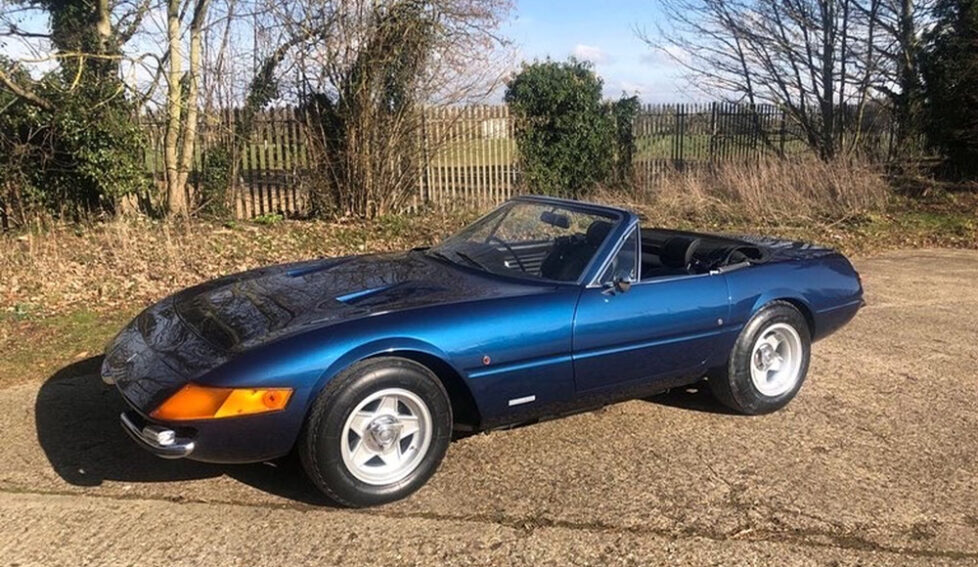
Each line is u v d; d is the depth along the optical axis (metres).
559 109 14.73
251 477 3.64
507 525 3.26
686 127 16.94
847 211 12.19
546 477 3.70
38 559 2.94
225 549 3.04
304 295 3.75
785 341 4.64
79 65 10.36
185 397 3.03
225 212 11.65
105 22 11.30
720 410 4.64
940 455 4.02
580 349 3.78
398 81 11.74
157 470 3.69
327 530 3.20
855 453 4.04
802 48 16.33
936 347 5.96
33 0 11.16
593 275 3.90
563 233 4.25
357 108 11.56
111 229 9.52
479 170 13.71
